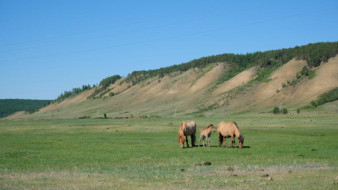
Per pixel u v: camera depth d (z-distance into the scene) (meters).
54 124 89.69
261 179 16.14
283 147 31.23
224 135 31.86
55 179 16.56
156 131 57.12
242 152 27.67
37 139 42.31
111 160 23.70
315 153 26.69
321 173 17.84
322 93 168.00
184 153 27.33
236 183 15.20
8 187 14.66
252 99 195.75
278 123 76.56
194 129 32.69
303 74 199.25
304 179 16.11
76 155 26.27
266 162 22.19
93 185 14.95
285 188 14.09
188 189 14.06
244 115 146.00
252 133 49.91
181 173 18.20
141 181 15.93
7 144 35.69
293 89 186.38
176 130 59.28
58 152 28.23
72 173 18.48
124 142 37.88
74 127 71.38
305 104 158.12
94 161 23.25
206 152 27.89
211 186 14.62
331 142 35.91
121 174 18.05
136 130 59.88
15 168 20.31
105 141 39.22
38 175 17.80
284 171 18.55
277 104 175.12
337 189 13.90
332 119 87.75
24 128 69.44
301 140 38.53
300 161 22.52
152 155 26.19
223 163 21.91
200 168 19.77
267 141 37.59
